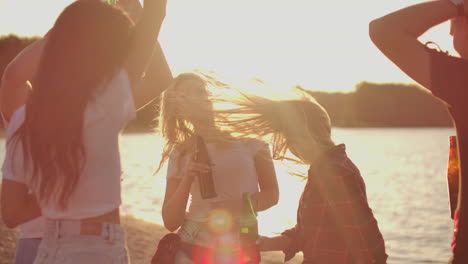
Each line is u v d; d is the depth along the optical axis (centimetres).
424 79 249
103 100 260
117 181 270
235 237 385
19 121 272
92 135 259
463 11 250
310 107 339
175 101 394
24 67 327
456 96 244
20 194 269
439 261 1255
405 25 251
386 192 3138
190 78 397
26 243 339
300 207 324
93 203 264
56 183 258
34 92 256
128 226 1075
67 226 266
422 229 1792
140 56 277
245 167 394
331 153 319
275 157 348
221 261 378
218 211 390
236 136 385
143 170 4028
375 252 302
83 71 254
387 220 2036
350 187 305
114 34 259
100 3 264
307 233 310
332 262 303
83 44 255
